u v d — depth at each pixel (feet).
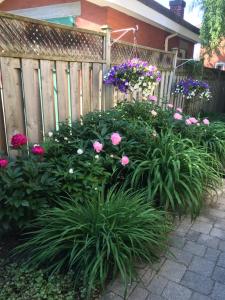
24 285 5.38
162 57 15.53
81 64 10.07
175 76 17.47
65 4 16.20
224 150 11.57
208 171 9.41
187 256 6.88
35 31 8.02
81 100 10.46
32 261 5.84
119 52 12.09
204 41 21.07
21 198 6.05
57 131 8.87
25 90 8.02
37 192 6.47
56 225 6.13
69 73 9.61
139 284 5.89
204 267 6.50
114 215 5.98
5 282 5.53
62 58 9.09
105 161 7.85
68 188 6.89
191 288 5.84
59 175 7.02
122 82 10.99
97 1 13.84
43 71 8.53
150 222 6.51
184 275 6.21
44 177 6.50
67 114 9.89
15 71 7.66
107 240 5.45
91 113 10.13
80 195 6.97
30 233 6.52
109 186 8.12
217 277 6.19
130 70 10.83
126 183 7.88
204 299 5.57
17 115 7.96
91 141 8.35
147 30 19.52
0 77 7.27
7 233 7.21
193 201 7.96
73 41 9.48
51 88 8.96
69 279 5.57
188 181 8.18
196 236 7.79
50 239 5.87
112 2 13.82
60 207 6.97
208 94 17.29
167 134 9.78
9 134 7.82
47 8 17.04
